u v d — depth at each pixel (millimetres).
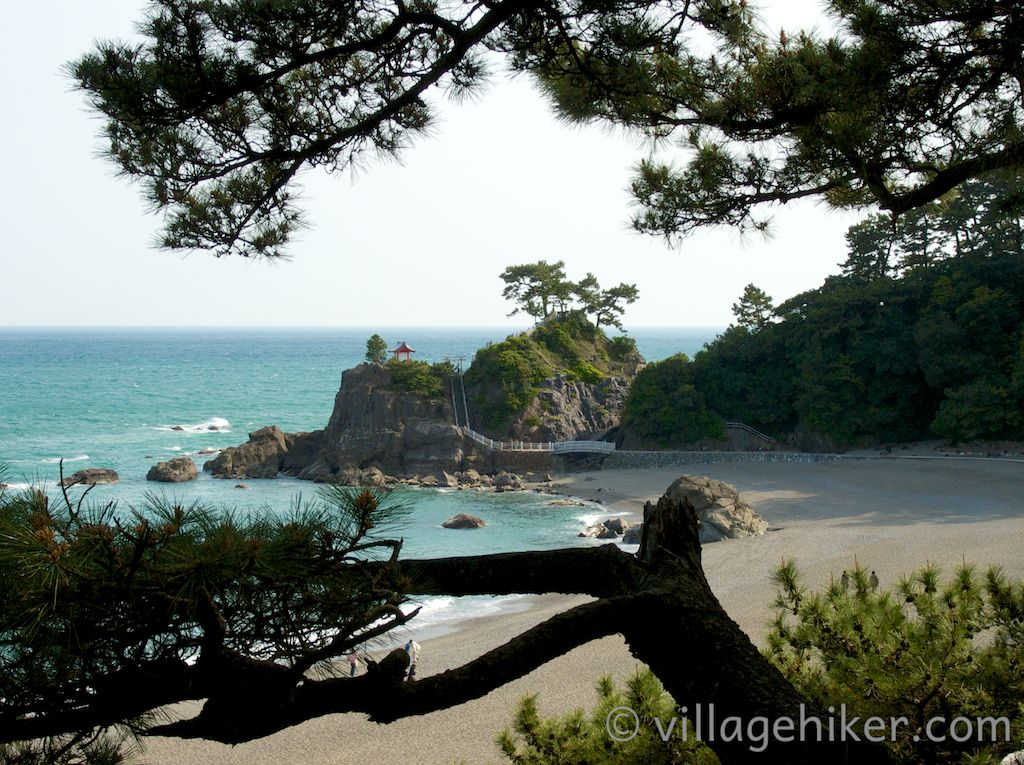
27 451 98375
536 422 92375
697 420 86250
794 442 85125
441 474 81750
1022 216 7598
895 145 6832
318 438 89250
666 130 8109
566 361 103188
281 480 81875
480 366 97062
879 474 68688
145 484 76562
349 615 3385
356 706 3357
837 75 6586
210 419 136125
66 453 97375
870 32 6234
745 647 3986
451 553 51094
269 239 6797
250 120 6547
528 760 7723
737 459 81938
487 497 72688
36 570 2900
